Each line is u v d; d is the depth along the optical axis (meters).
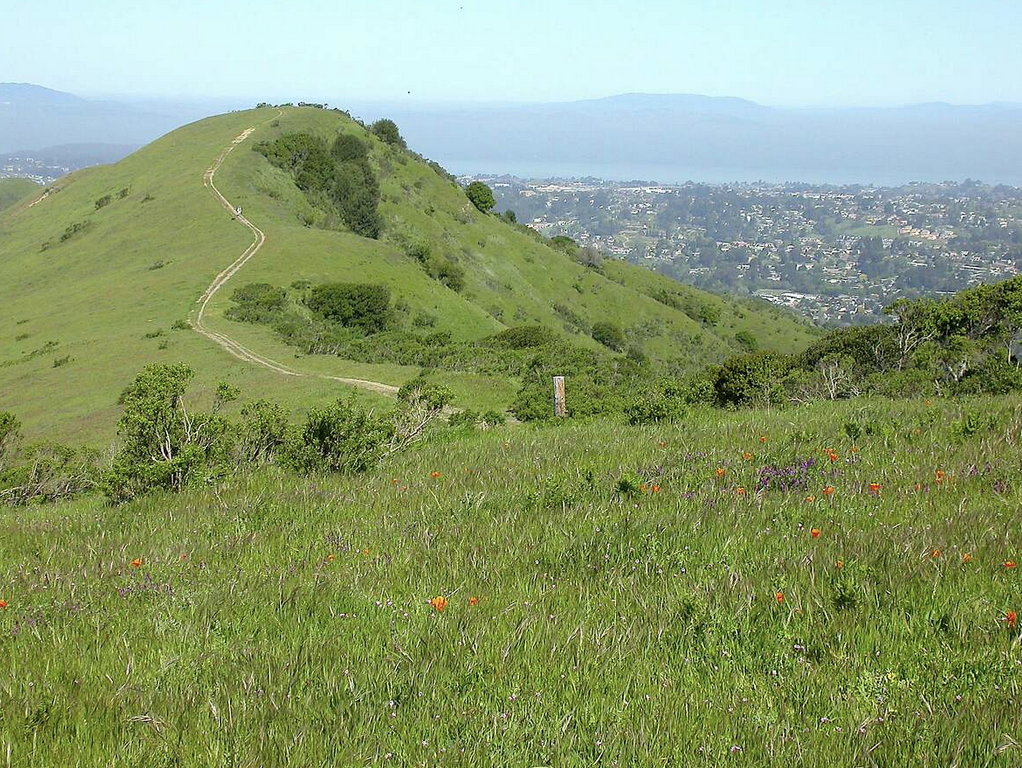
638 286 136.00
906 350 21.42
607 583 5.49
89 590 6.10
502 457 10.99
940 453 8.31
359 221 112.69
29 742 3.70
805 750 3.51
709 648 4.48
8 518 12.70
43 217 125.12
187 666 4.57
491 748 3.64
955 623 4.50
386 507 8.38
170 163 126.56
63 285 87.56
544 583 5.60
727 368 21.06
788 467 8.17
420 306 83.06
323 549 6.96
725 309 135.88
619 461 9.71
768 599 4.98
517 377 44.94
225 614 5.33
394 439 14.02
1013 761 3.33
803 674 4.15
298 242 88.69
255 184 114.12
